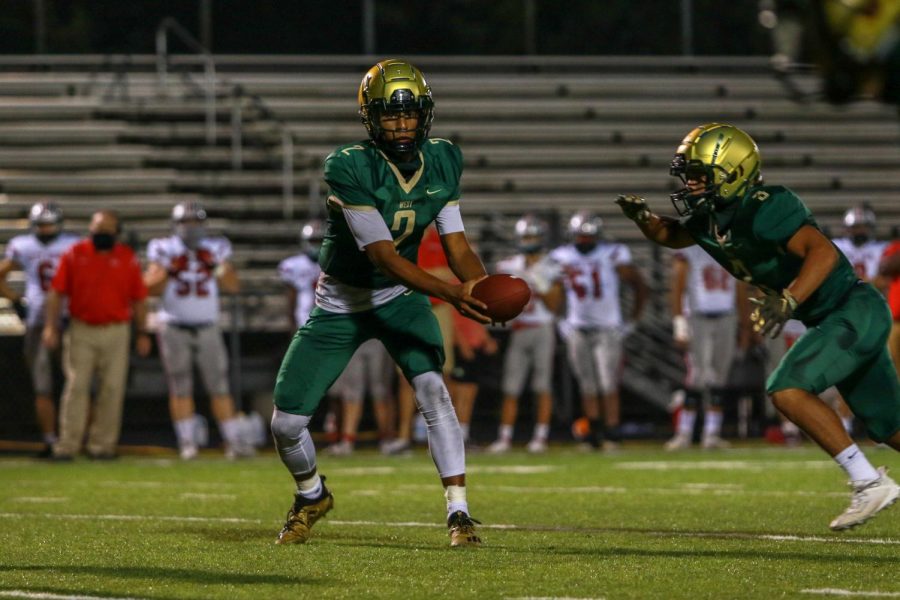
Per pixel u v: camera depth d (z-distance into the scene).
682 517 16.11
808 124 53.72
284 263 32.03
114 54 54.09
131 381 34.47
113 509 17.98
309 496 13.79
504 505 17.98
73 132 47.03
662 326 40.22
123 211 44.28
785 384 12.41
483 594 10.23
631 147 51.25
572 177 48.91
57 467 27.45
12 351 34.78
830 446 12.32
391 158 12.76
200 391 35.91
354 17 54.78
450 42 56.09
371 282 13.23
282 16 54.59
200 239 29.31
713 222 12.91
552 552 12.67
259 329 35.34
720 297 31.02
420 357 13.31
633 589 10.41
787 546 12.98
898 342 27.69
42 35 52.56
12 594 10.38
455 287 12.30
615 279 31.86
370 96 12.52
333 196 12.81
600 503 18.11
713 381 31.42
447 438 13.30
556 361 36.94
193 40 51.03
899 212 49.41
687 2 56.69
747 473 23.42
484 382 36.50
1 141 46.75
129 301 29.52
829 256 12.15
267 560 12.25
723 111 53.44
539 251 31.23
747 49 57.72
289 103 50.34
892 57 7.16
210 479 23.53
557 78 54.38
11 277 39.41
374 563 11.98
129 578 11.20
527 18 56.09
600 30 57.06
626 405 38.84
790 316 11.86
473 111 51.84
